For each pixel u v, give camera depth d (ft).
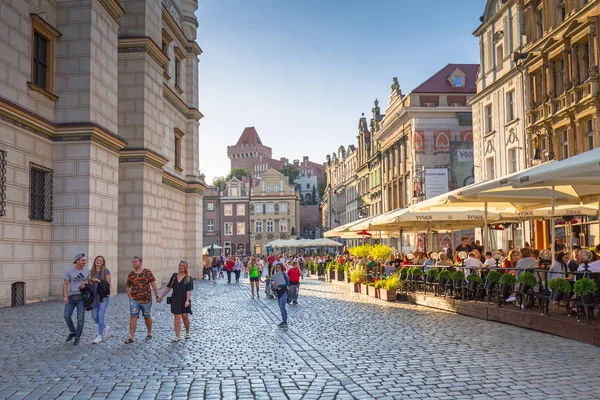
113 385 27.94
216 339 43.68
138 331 47.88
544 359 32.94
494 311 51.52
